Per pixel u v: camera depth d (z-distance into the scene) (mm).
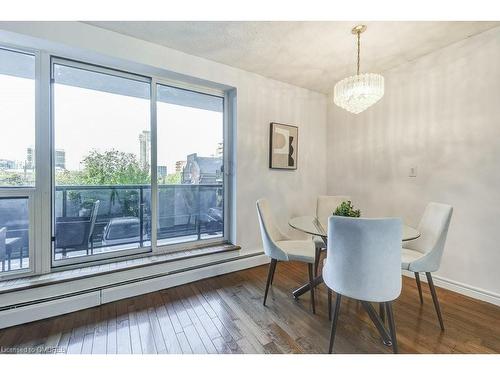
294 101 3361
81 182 2203
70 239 2164
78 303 1979
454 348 1534
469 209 2215
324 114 3688
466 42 2201
